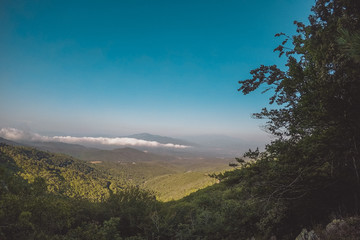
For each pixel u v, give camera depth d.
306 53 5.62
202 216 12.62
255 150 6.35
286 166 5.18
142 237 13.29
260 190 5.79
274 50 7.59
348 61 3.81
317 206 5.82
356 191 5.13
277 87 7.21
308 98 4.30
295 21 7.29
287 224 6.72
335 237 4.42
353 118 3.86
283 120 5.57
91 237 5.86
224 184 7.24
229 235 8.52
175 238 13.02
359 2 4.71
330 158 4.72
